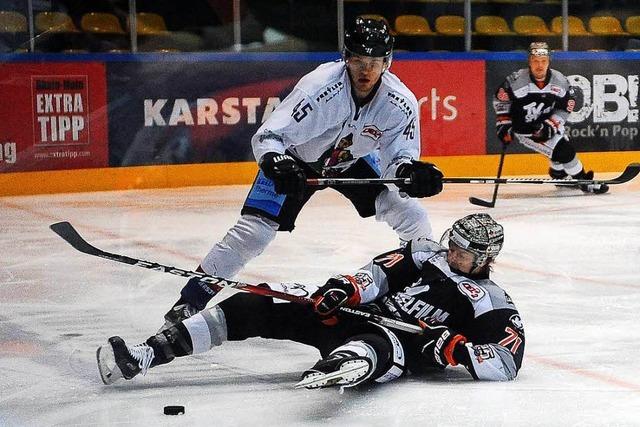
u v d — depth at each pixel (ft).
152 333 43.45
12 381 35.88
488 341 34.50
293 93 38.99
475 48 114.21
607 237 69.56
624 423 30.60
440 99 105.09
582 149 110.22
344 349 31.53
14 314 47.03
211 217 78.79
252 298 34.40
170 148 97.66
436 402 32.60
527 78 91.76
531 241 67.97
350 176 43.27
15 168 91.25
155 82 96.37
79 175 93.91
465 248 34.32
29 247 65.05
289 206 40.78
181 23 103.91
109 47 101.45
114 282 54.08
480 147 107.04
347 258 61.16
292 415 31.45
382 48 37.65
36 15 97.71
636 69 111.96
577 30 116.98
